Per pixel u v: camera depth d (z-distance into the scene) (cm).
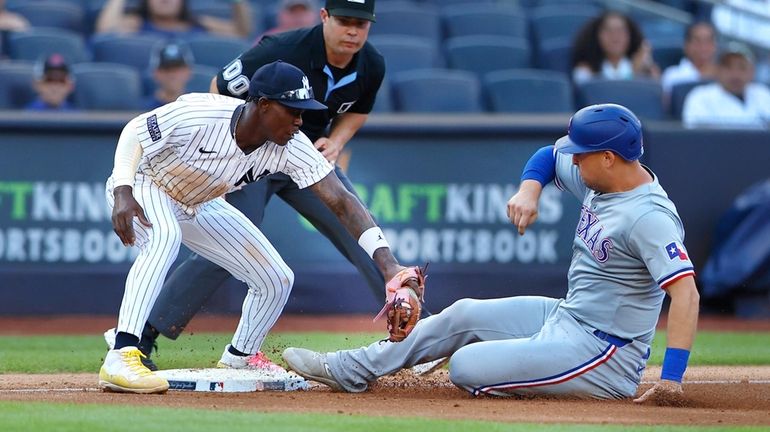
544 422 1566
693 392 2023
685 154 3691
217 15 4616
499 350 1803
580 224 1814
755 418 1659
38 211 3494
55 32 4359
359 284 3556
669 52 4716
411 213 3584
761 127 3741
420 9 4725
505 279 3591
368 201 3569
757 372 2386
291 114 1755
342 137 2312
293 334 3036
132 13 4447
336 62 2164
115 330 1986
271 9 4753
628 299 1770
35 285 3497
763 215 3594
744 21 5119
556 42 4616
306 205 2284
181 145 1797
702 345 2950
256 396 1848
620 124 1716
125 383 1831
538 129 3591
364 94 2280
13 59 4181
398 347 1894
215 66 4150
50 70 3700
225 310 3409
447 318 1888
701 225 3700
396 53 4316
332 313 3547
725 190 3697
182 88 3691
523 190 1895
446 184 3591
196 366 2366
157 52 3922
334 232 2302
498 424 1529
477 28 4753
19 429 1433
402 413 1648
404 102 4031
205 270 2138
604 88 4081
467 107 4050
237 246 1961
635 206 1725
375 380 1962
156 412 1588
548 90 4116
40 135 3491
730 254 3622
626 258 1745
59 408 1625
